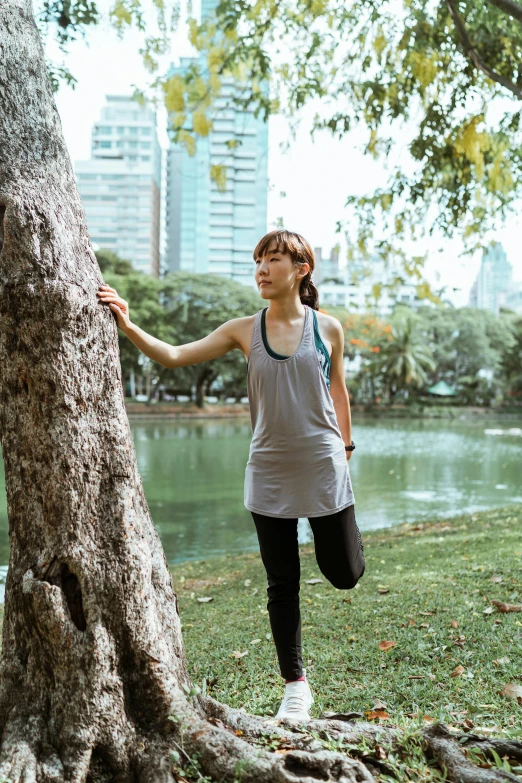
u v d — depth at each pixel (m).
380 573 5.30
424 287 8.62
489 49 6.87
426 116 7.43
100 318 2.01
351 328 56.50
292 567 2.36
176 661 2.04
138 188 119.06
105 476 1.93
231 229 115.25
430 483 13.99
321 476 2.28
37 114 2.05
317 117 7.64
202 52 7.20
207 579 6.12
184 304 50.19
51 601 1.80
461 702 2.58
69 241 1.99
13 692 1.85
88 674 1.79
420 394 68.81
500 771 1.69
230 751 1.76
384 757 1.87
